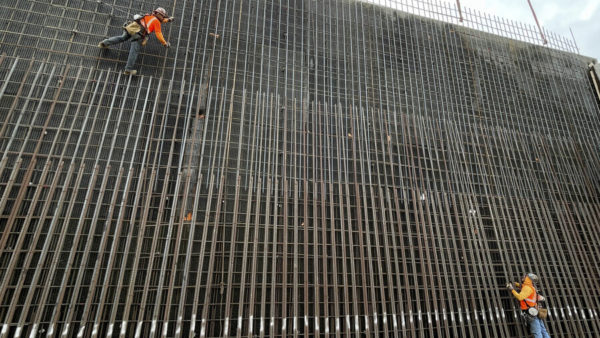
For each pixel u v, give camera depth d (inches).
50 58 221.9
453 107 316.8
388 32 333.1
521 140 322.0
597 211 309.6
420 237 240.4
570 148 341.1
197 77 247.3
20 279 163.5
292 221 221.8
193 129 224.2
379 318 213.6
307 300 199.8
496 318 236.8
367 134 267.4
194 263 194.9
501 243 263.9
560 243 281.6
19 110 201.6
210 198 206.4
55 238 179.2
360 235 225.5
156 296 179.2
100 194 191.3
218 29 271.4
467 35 370.6
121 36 230.5
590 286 268.7
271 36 284.2
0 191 179.8
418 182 264.1
